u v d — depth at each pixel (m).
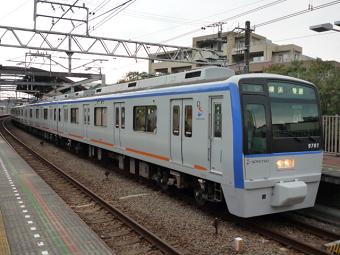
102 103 15.25
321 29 11.22
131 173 13.99
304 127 8.39
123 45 22.53
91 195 10.38
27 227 7.40
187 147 9.24
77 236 6.93
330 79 20.20
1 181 12.15
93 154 17.72
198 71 9.67
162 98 10.40
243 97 7.56
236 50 48.12
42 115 29.66
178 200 10.27
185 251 6.62
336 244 6.53
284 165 7.93
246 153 7.44
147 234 7.15
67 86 44.06
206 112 8.45
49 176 13.59
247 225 7.99
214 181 8.24
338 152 12.60
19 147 23.62
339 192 8.84
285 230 7.91
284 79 8.20
